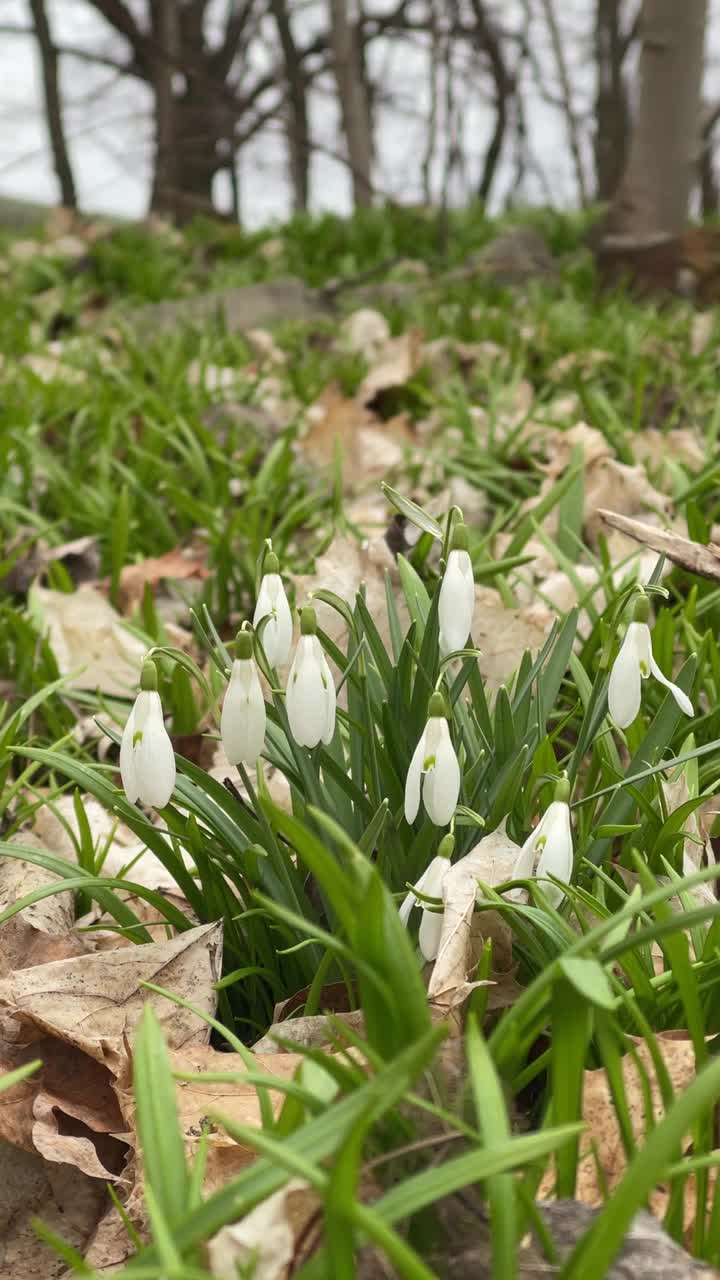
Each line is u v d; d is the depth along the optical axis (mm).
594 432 910
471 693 494
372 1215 333
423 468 1018
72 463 1026
